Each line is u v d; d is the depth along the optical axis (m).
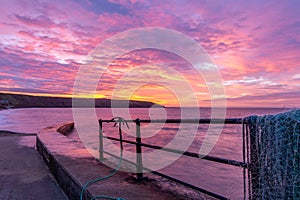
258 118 1.58
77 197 2.87
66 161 3.95
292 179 1.33
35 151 7.00
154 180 3.11
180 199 2.49
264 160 1.52
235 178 6.03
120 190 2.63
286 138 1.37
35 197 3.27
